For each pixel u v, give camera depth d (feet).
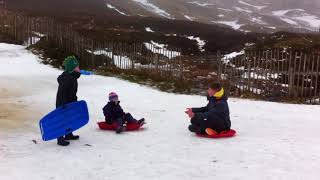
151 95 55.83
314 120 41.55
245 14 396.37
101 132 34.58
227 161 26.73
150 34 134.31
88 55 86.48
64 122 30.32
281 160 26.99
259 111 46.42
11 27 102.73
